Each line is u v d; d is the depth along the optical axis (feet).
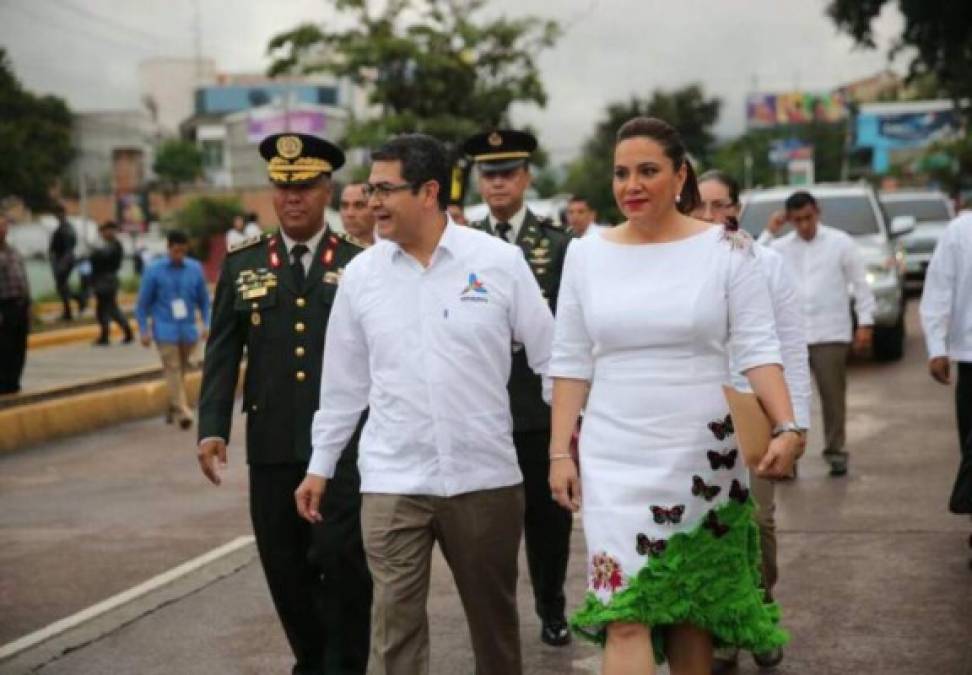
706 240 12.59
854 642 18.03
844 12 96.94
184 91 328.90
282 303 16.07
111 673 18.06
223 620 20.35
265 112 235.20
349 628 15.69
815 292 29.58
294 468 15.99
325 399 14.52
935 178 171.12
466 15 98.94
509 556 14.11
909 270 80.28
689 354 12.50
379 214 13.71
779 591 20.54
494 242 14.20
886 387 43.57
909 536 23.76
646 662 12.46
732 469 12.60
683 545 12.43
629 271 12.66
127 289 105.50
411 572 13.70
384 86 96.89
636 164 12.51
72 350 62.28
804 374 17.07
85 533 26.99
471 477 13.75
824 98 294.05
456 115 98.22
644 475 12.48
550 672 17.34
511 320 14.17
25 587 22.79
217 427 16.14
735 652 16.93
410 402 13.73
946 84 104.53
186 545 25.54
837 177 275.59
